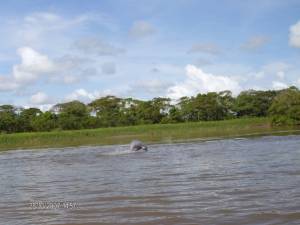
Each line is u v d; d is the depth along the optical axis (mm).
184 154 36906
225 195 16266
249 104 141875
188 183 19703
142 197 16797
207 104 142000
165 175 23062
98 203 16078
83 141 77688
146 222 12844
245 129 93688
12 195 19250
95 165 31328
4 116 125000
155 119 142500
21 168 32781
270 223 12008
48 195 18641
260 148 38562
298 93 104625
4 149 65312
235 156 32156
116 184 20719
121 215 13914
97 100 153000
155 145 52750
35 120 127062
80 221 13398
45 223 13336
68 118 129500
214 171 23547
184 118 144625
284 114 104062
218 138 61562
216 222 12398
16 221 13766
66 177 24938
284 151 33812
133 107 148125
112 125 133375
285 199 14891
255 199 15211
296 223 11859
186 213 13672
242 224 12055
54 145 68812
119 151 44812
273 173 21234
